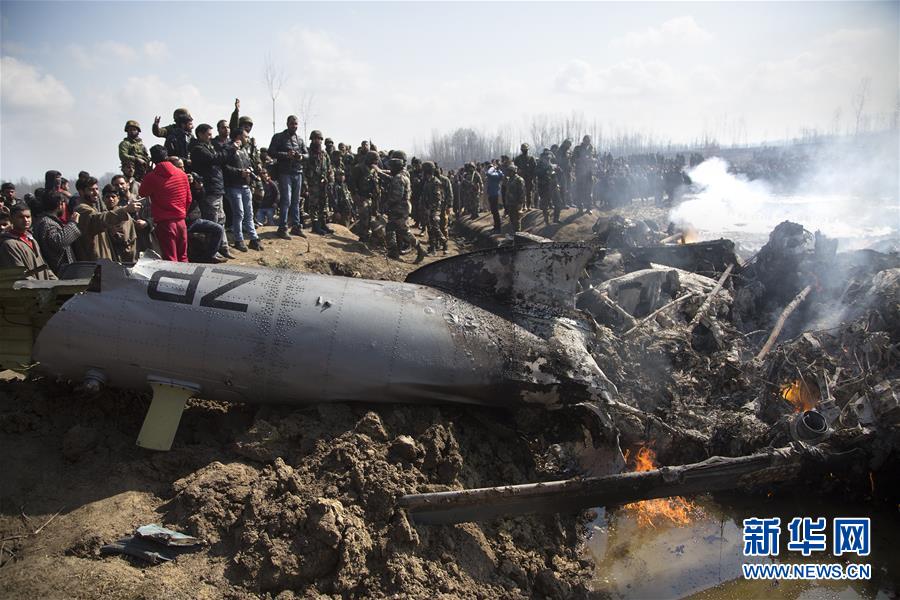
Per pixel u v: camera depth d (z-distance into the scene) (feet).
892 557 17.97
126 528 15.08
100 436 17.97
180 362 17.76
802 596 16.37
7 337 18.20
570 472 19.48
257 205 45.37
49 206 23.63
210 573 14.05
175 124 31.83
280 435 17.54
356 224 49.37
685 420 22.00
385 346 18.04
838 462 19.19
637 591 16.37
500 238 61.72
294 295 18.33
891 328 23.86
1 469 16.26
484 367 18.56
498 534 16.97
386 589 14.24
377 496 15.69
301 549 14.42
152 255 19.21
